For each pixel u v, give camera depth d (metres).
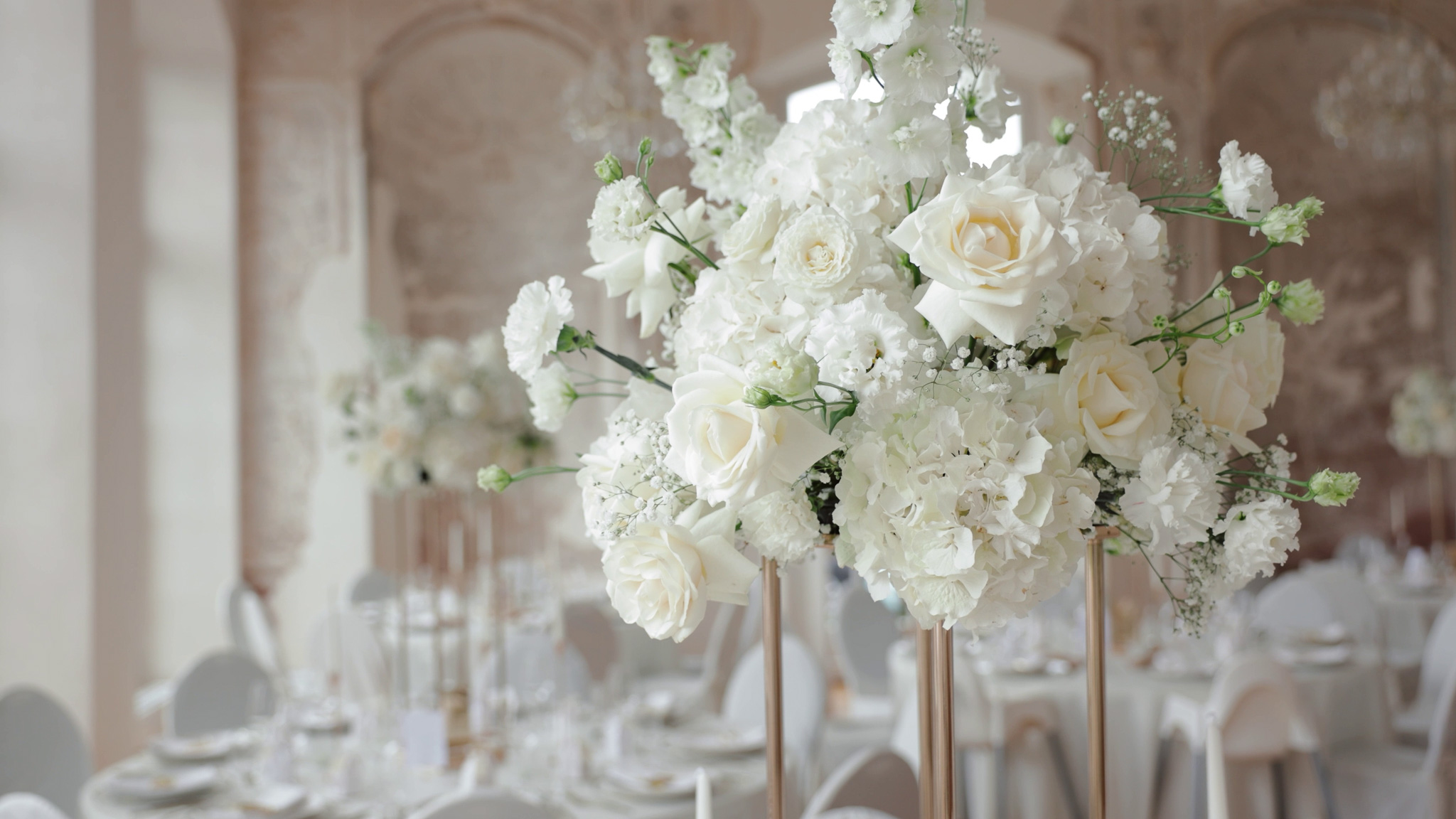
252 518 6.40
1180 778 3.68
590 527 1.06
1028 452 0.93
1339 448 7.36
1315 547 7.29
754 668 3.70
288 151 6.53
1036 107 7.26
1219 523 1.00
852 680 5.35
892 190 1.03
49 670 3.86
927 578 0.94
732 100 1.24
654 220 1.11
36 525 3.88
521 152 6.86
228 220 6.35
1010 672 3.99
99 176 4.06
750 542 1.02
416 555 6.57
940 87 0.99
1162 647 4.22
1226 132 7.27
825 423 0.98
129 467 4.44
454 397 3.73
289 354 6.47
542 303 1.09
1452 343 7.48
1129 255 0.99
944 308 0.94
